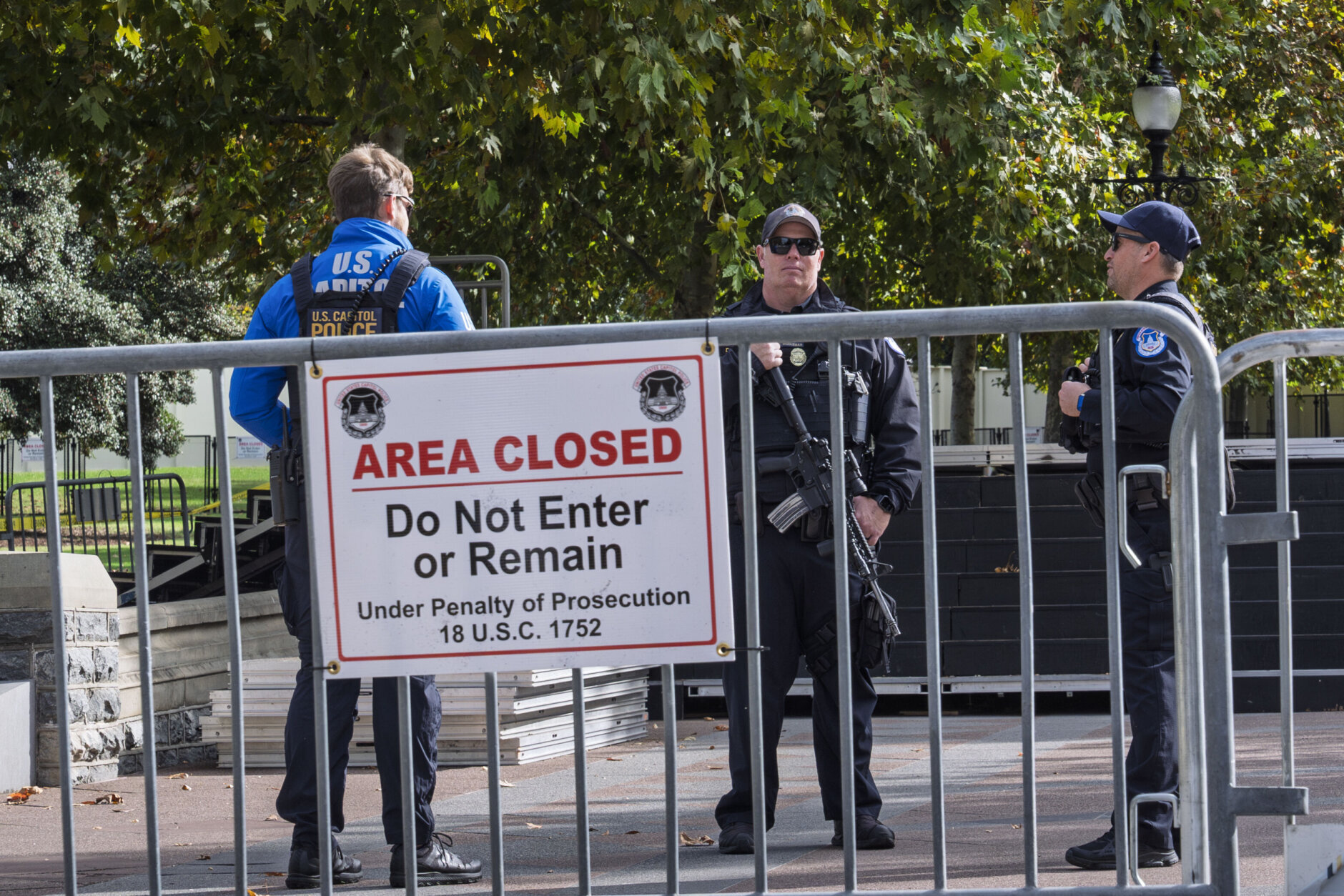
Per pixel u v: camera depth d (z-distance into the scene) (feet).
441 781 59.41
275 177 115.96
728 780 57.93
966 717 77.92
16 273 226.58
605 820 49.06
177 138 96.43
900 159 108.06
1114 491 28.81
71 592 61.36
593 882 37.68
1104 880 35.55
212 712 67.56
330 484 29.17
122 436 233.76
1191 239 38.75
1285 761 30.35
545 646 28.94
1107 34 126.72
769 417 40.60
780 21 81.56
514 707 62.75
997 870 37.24
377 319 37.78
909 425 41.32
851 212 124.26
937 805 28.63
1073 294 139.33
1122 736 28.81
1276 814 27.78
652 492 28.73
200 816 52.90
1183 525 29.48
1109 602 28.84
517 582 28.91
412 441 29.01
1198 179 102.53
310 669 37.40
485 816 50.11
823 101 106.52
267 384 38.70
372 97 80.18
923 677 77.61
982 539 77.66
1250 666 75.92
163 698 67.21
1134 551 37.63
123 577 102.89
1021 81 100.63
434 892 36.81
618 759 65.36
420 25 70.33
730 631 28.76
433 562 29.01
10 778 58.90
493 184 104.06
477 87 80.59
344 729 37.76
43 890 39.09
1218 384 28.32
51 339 225.35
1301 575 75.77
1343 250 169.17
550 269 140.15
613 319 164.14
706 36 77.97
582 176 126.72
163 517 123.44
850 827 29.04
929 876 36.73
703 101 83.87
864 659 40.37
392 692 37.09
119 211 121.49
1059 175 123.54
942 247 125.49
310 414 29.19
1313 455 75.31
